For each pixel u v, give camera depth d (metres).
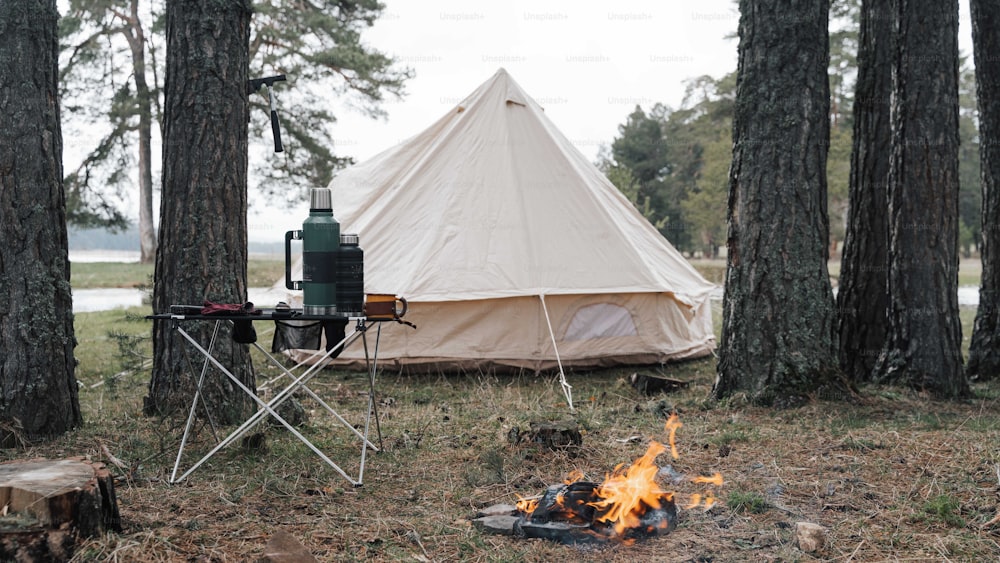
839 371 6.08
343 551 3.09
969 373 7.71
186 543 3.08
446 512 3.58
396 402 6.31
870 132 7.21
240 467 4.24
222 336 5.12
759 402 5.93
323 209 3.94
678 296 8.09
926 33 6.43
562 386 6.98
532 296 7.45
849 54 36.53
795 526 3.35
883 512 3.58
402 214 8.06
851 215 7.34
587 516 3.33
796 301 6.02
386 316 4.04
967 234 51.09
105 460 4.35
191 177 5.18
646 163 44.62
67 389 4.96
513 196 7.96
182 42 5.19
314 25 23.39
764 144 6.08
